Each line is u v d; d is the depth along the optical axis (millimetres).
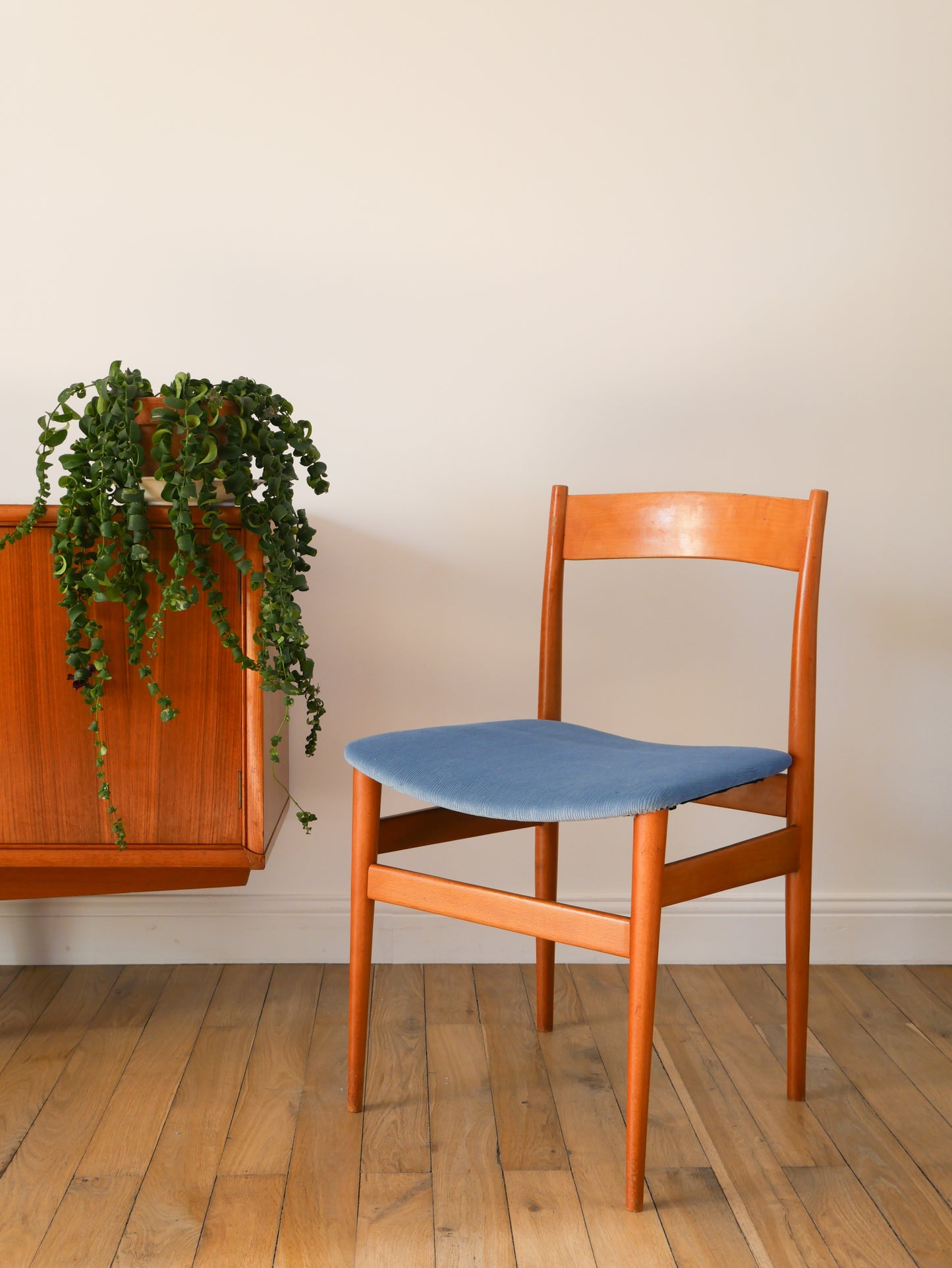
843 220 1715
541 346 1720
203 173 1669
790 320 1727
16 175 1653
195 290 1683
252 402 1282
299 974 1733
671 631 1774
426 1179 1154
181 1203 1103
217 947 1770
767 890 1804
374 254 1694
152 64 1654
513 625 1764
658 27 1681
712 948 1803
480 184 1694
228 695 1327
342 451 1720
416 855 1790
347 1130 1252
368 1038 1502
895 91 1696
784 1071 1421
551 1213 1097
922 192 1713
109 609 1309
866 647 1779
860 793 1802
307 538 1419
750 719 1791
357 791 1275
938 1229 1078
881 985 1727
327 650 1747
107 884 1432
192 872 1438
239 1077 1380
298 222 1684
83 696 1307
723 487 1749
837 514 1755
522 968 1776
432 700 1770
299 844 1766
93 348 1679
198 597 1251
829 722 1792
